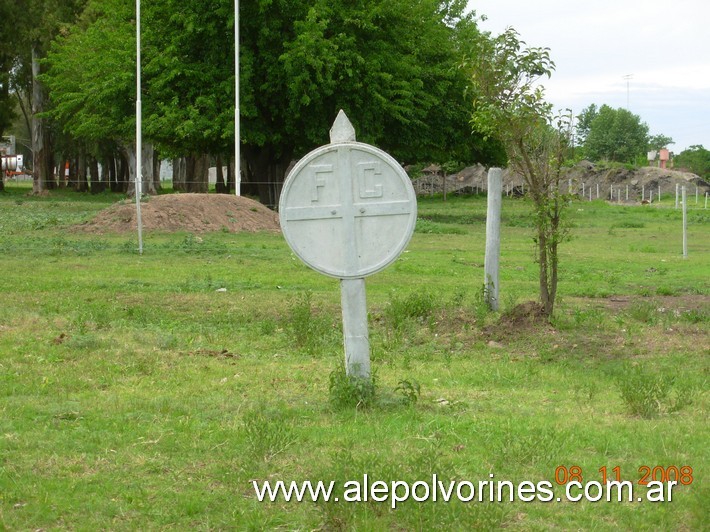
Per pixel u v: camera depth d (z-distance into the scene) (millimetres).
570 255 22391
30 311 11695
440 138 40281
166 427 6609
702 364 9305
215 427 6613
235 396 7637
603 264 19953
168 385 8031
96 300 12836
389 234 7129
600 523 5043
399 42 37750
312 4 36375
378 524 4852
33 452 5984
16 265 17266
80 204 46781
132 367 8641
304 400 7531
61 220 29500
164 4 36500
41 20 56062
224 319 11633
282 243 23891
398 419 6859
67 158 82750
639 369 8242
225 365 8969
